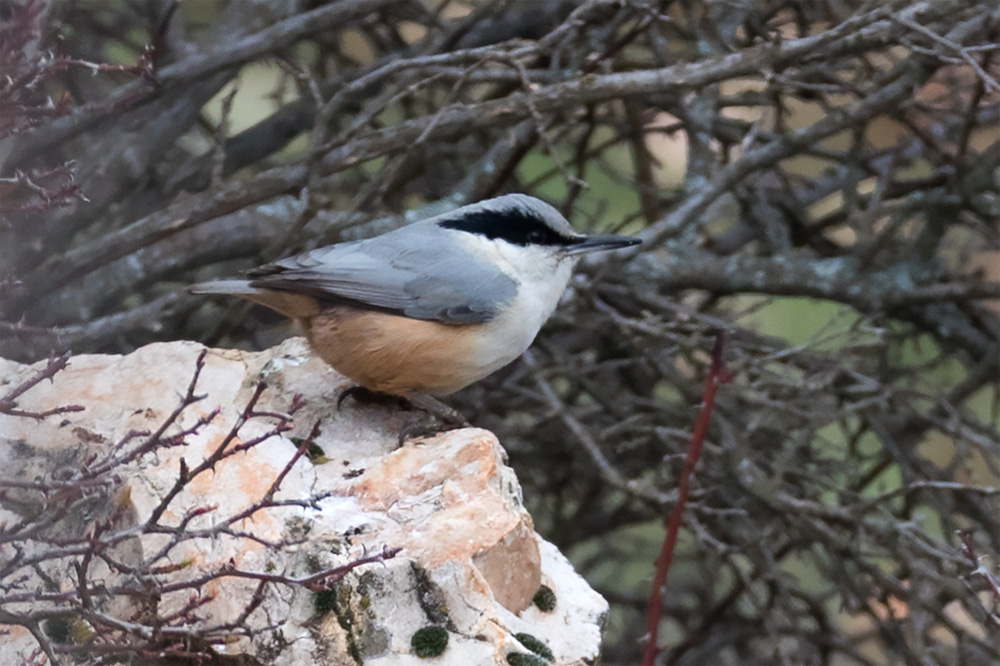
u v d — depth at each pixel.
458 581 5.96
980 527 11.61
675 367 11.50
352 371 7.77
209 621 5.83
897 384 12.76
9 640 5.90
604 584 14.28
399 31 14.45
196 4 14.30
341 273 7.68
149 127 11.25
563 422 11.77
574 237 8.35
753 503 11.15
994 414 11.94
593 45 11.73
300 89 12.57
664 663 12.05
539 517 13.30
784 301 14.67
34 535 5.09
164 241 11.48
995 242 12.48
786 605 10.60
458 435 7.01
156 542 6.12
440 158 12.70
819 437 11.83
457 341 7.73
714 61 9.97
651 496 10.01
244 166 12.52
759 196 12.56
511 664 5.83
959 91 12.63
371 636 5.83
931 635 11.68
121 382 7.48
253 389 7.77
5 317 9.66
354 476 6.77
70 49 11.66
